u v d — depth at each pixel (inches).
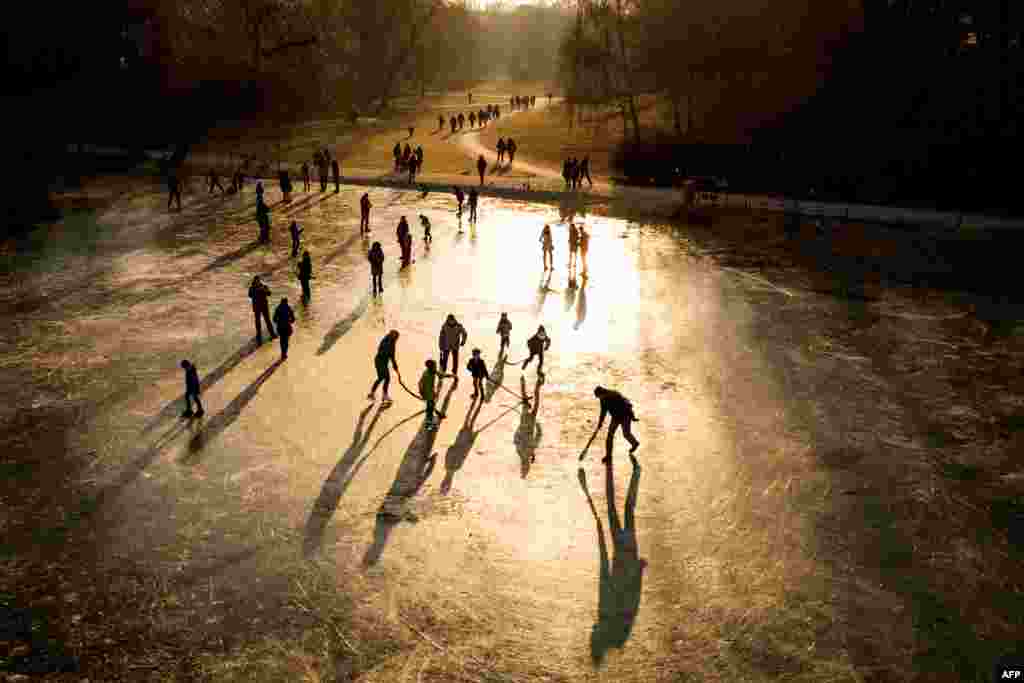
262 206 1044.5
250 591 361.7
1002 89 1524.4
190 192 1475.1
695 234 1127.0
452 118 2317.9
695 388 595.5
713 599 358.9
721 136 1857.8
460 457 486.3
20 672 311.6
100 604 352.5
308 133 2391.7
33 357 647.1
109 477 458.6
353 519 418.3
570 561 386.0
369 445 499.5
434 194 1429.6
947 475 467.5
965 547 397.4
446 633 336.5
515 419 542.3
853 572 378.0
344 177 1608.0
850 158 1523.1
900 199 1341.0
